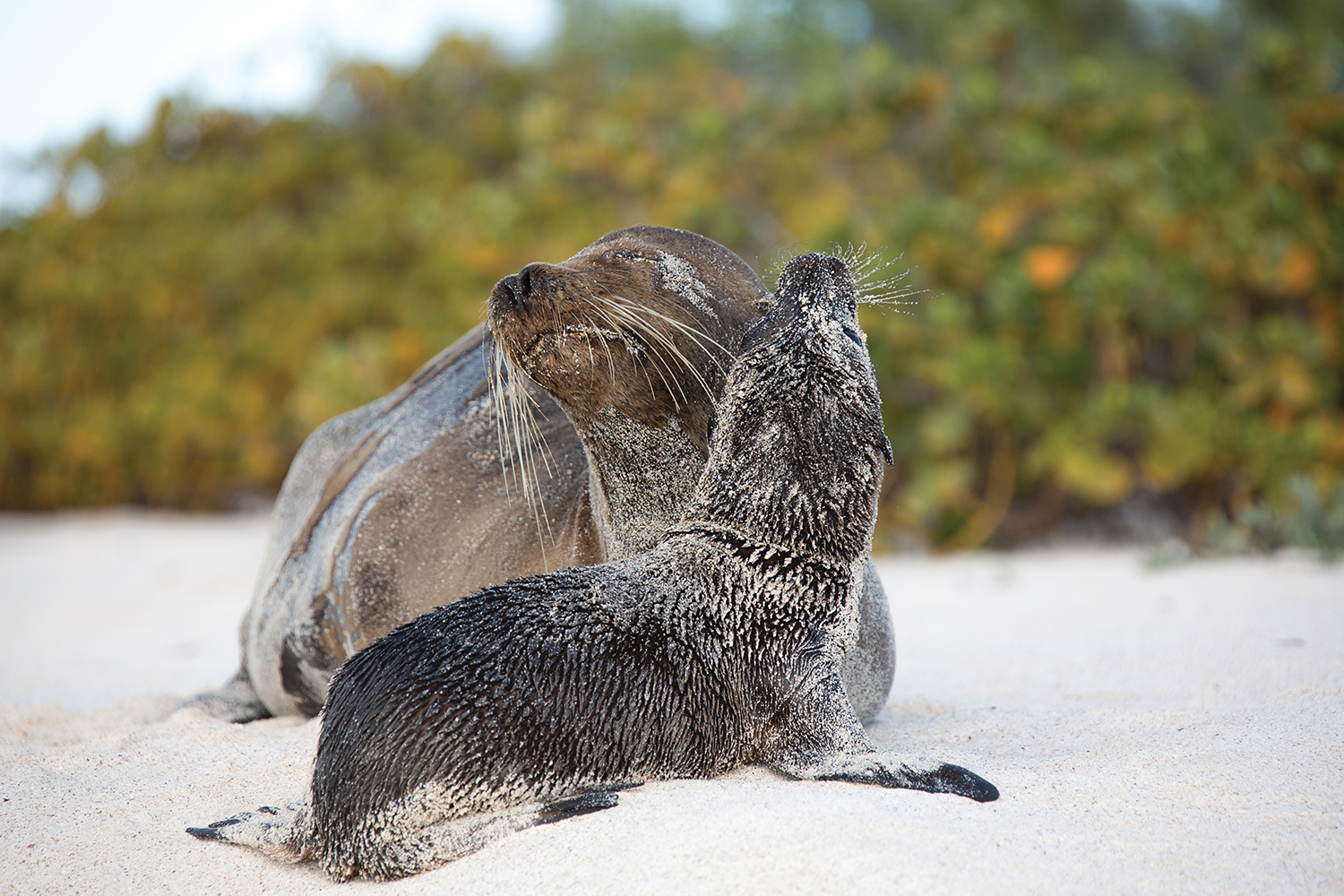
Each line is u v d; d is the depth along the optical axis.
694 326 13.59
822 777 12.11
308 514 19.02
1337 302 38.91
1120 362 38.94
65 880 11.86
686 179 45.62
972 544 40.03
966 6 73.06
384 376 45.91
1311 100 40.94
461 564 16.75
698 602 12.48
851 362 12.55
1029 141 41.44
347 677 11.83
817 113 49.00
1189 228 39.28
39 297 62.03
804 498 12.48
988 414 39.00
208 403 54.38
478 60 69.19
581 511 16.11
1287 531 31.47
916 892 9.62
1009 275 39.22
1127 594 27.88
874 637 15.74
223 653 28.36
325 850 11.63
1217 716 15.14
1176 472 37.00
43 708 20.16
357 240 56.38
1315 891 9.80
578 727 11.64
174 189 66.19
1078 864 10.20
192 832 12.77
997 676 20.03
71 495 59.47
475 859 10.95
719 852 10.36
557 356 13.14
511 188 49.41
